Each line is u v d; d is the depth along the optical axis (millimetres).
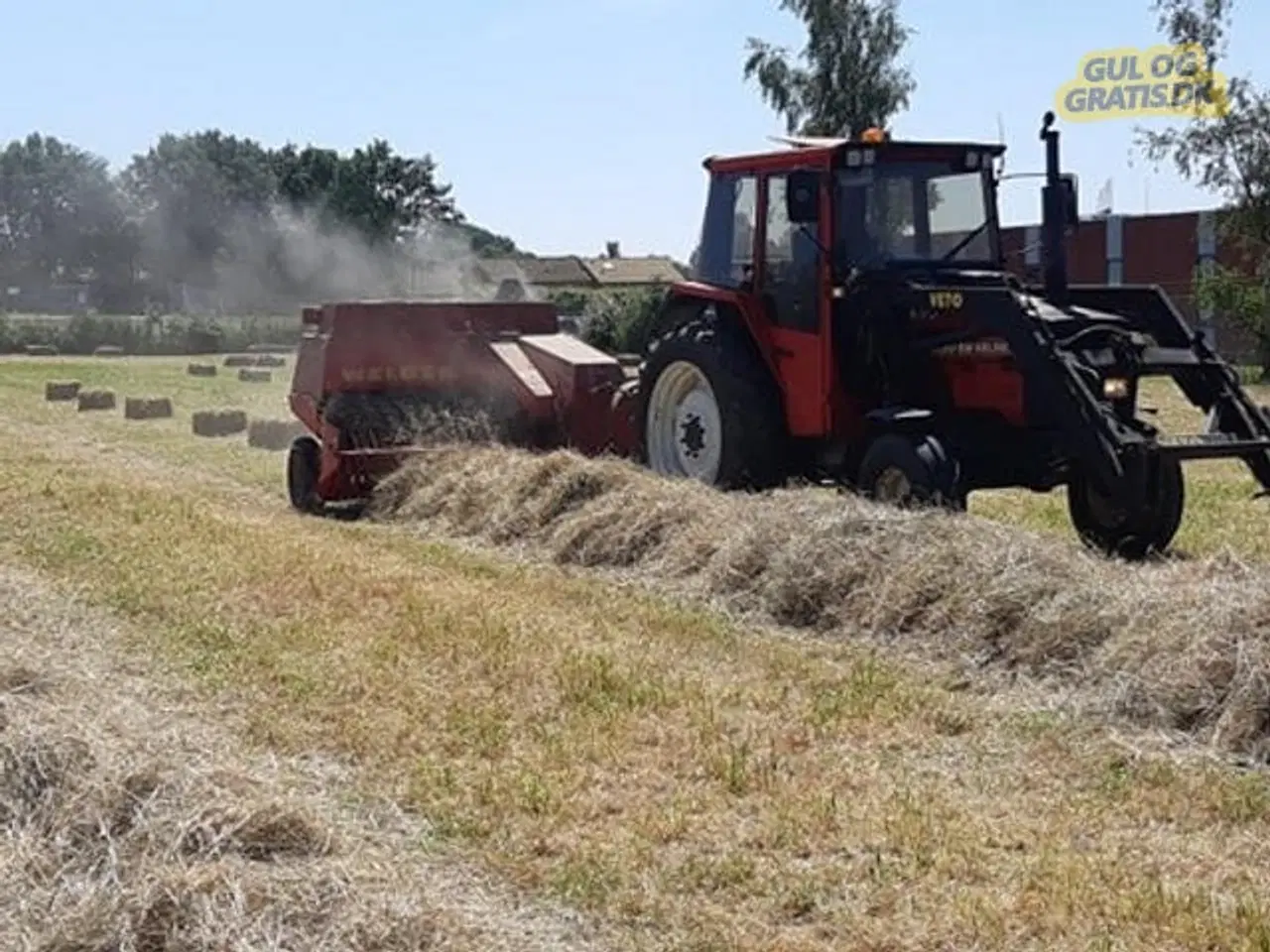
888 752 5668
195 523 10422
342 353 11625
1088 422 8523
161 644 7098
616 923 4266
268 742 5727
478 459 10922
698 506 9125
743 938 4152
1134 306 9547
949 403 9367
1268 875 4531
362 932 3945
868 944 4094
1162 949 4035
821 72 39188
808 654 7086
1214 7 33656
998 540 7590
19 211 78125
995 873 4531
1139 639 6363
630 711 6094
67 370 32625
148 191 73625
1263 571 6859
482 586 8492
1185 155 34188
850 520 8078
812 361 9789
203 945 3838
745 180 10453
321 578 8516
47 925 4004
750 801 5133
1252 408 8898
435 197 69000
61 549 9352
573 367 11602
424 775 5359
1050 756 5613
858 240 9688
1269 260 33562
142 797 4629
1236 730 5660
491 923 4191
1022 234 20156
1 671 5863
